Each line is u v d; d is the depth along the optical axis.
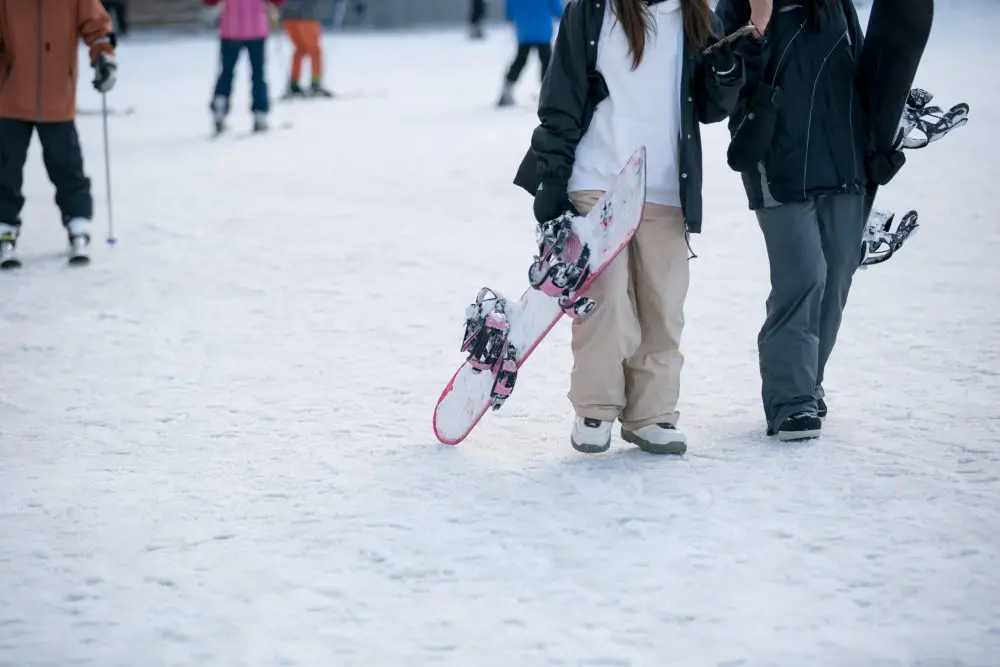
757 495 8.63
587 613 7.00
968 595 7.10
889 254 10.51
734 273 15.46
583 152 9.29
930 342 12.27
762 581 7.33
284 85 39.84
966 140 22.58
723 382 11.47
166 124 30.67
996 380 11.09
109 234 18.12
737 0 9.53
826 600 7.08
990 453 9.34
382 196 20.72
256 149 26.08
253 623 6.98
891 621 6.82
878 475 8.95
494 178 21.81
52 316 14.11
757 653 6.50
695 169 9.12
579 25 9.07
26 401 11.23
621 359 9.28
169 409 10.99
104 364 12.35
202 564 7.78
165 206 20.34
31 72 16.16
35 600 7.34
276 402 11.14
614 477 9.09
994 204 18.00
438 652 6.61
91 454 9.88
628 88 9.11
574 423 9.57
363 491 8.95
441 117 30.20
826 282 9.98
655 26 9.04
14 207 16.52
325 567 7.69
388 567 7.67
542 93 9.20
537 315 9.42
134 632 6.91
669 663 6.42
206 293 15.07
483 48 53.28
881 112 9.50
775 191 9.55
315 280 15.56
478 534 8.12
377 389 11.47
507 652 6.58
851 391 11.00
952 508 8.32
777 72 9.51
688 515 8.33
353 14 73.38
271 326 13.63
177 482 9.24
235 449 9.95
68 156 16.55
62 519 8.55
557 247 8.84
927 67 31.45
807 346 9.70
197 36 64.69
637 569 7.53
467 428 9.78
